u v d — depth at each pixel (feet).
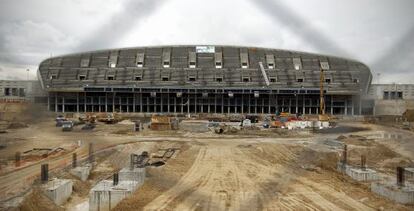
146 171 103.14
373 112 307.78
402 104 300.81
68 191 81.25
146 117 296.51
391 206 77.00
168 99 315.17
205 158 132.57
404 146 161.27
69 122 219.41
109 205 76.54
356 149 148.87
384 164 122.31
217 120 277.23
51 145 151.12
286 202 81.05
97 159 123.75
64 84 315.37
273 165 121.08
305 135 208.33
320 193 87.56
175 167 116.06
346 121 281.13
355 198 83.41
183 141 175.42
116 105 314.55
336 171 110.83
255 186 94.27
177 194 85.71
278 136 204.23
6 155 125.08
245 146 161.58
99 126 235.40
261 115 306.14
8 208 66.49
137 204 76.18
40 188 76.28
